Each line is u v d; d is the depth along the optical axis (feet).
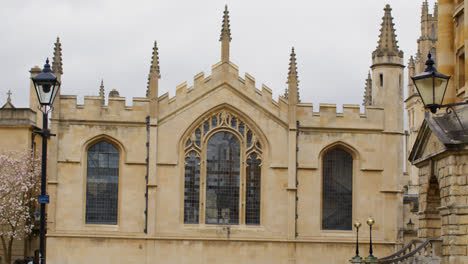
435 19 436.35
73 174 225.15
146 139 227.20
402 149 235.81
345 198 233.35
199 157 229.66
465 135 143.13
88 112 226.38
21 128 270.67
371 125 233.76
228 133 231.71
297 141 231.30
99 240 222.89
